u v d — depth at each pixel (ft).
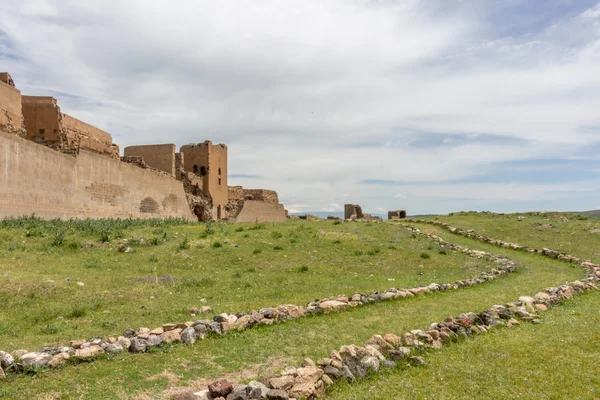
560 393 21.74
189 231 81.10
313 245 74.13
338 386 22.45
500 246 90.07
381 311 38.47
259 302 40.42
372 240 81.87
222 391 19.89
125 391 21.59
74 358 25.03
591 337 30.99
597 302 45.01
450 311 38.63
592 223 111.65
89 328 31.65
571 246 88.07
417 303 42.11
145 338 28.14
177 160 155.53
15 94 88.99
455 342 30.35
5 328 30.81
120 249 61.21
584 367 25.22
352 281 53.26
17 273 44.06
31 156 74.38
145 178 119.55
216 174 176.55
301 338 30.32
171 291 43.78
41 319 33.01
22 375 22.98
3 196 67.67
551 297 44.09
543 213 132.26
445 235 101.45
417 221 126.11
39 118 101.30
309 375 21.94
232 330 31.50
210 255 63.31
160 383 22.67
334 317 36.04
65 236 64.34
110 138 130.41
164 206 131.34
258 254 65.82
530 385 22.77
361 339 29.96
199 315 35.65
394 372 24.66
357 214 194.39
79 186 89.61
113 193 103.04
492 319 35.24
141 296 40.91
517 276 61.26
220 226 93.30
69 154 87.40
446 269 64.44
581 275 63.00
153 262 57.06
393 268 63.31
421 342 28.48
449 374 24.20
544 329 33.71
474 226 109.81
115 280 45.62
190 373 24.13
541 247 88.43
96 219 92.38
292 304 38.47
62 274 46.09
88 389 21.68
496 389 22.18
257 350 27.89
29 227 64.90
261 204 189.67
